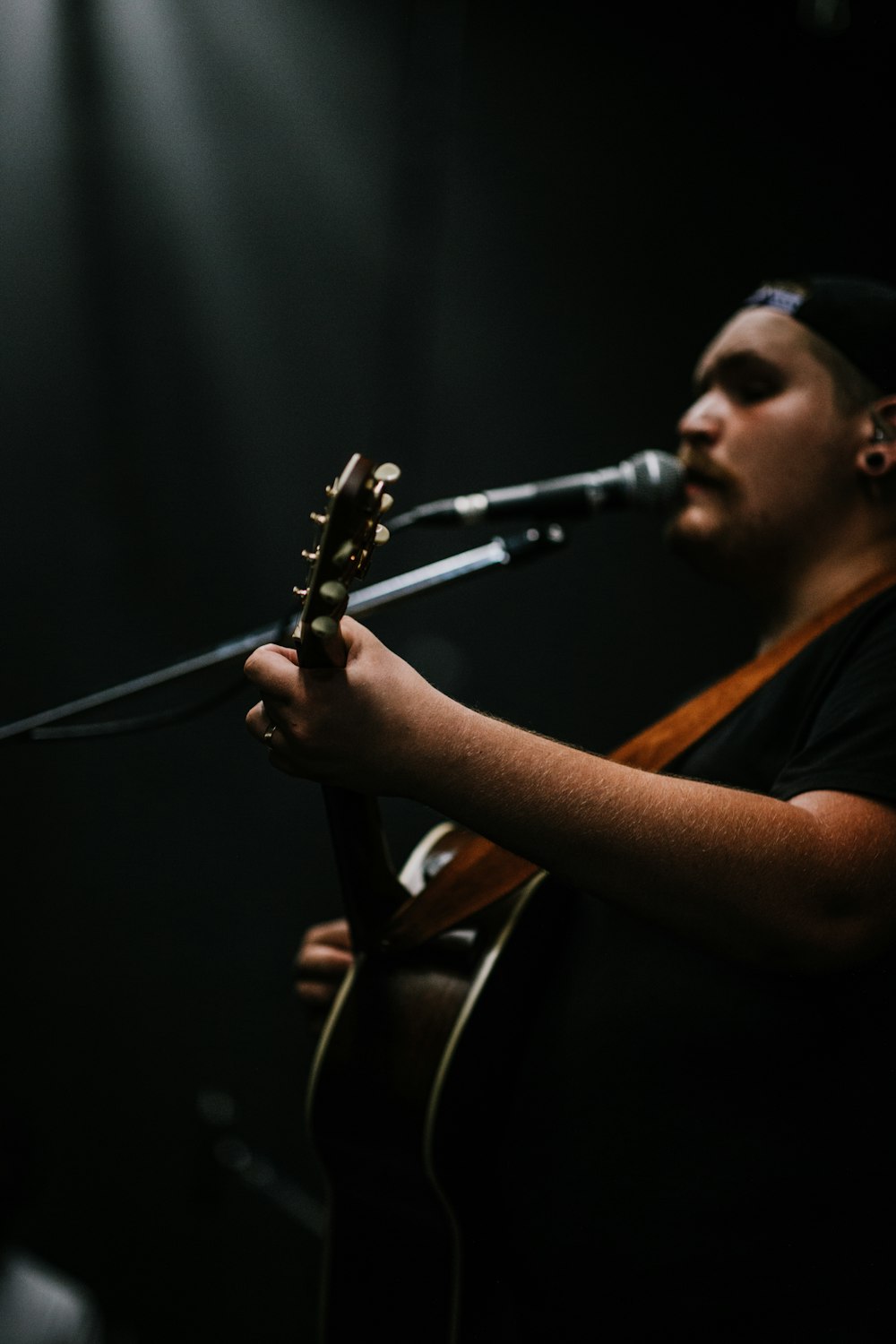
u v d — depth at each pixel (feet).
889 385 4.18
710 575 4.42
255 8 9.16
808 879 2.66
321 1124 3.76
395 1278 3.72
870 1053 3.11
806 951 2.69
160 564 9.97
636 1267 3.06
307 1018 4.26
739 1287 2.98
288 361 10.03
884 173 11.02
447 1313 3.51
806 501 4.15
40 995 9.77
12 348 9.30
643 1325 3.05
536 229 10.82
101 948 9.93
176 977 10.03
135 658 9.97
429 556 10.65
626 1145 3.16
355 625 2.59
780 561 4.23
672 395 11.41
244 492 10.09
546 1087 3.41
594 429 11.18
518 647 11.19
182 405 9.84
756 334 4.33
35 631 9.76
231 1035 10.02
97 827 10.02
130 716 10.06
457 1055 3.46
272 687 2.49
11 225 8.99
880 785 2.84
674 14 10.82
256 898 10.25
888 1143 3.04
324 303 10.02
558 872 2.67
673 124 11.03
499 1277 3.41
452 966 3.66
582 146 10.87
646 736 3.86
